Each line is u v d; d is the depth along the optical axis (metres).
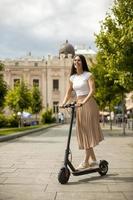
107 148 15.67
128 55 15.34
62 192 6.38
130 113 64.00
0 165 9.88
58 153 13.36
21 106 59.09
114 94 31.19
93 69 31.80
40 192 6.39
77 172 7.54
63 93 91.00
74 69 8.04
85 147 7.74
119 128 46.19
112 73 16.88
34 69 90.50
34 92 75.44
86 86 7.82
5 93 27.31
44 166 9.66
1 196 6.09
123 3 16.09
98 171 7.88
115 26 16.52
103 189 6.58
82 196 6.06
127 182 7.23
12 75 89.75
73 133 32.34
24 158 11.63
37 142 19.97
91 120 7.75
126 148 15.68
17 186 6.93
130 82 16.47
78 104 7.48
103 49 16.89
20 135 26.67
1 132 30.27
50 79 90.94
